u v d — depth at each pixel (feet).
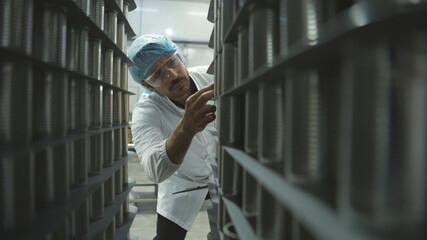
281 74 1.67
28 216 2.17
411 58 0.85
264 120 1.91
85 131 3.25
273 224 1.79
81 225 3.17
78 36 3.19
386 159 0.87
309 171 1.34
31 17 2.36
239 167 3.02
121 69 5.05
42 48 2.54
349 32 0.93
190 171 5.96
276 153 1.86
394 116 0.87
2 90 1.98
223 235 2.96
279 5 2.01
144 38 4.89
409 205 0.84
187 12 17.16
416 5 0.77
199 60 17.63
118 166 4.37
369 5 0.84
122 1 5.00
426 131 0.84
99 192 3.77
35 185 2.60
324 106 1.32
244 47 2.48
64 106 2.68
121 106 5.05
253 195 2.35
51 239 2.67
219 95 3.43
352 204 0.96
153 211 10.43
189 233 8.92
